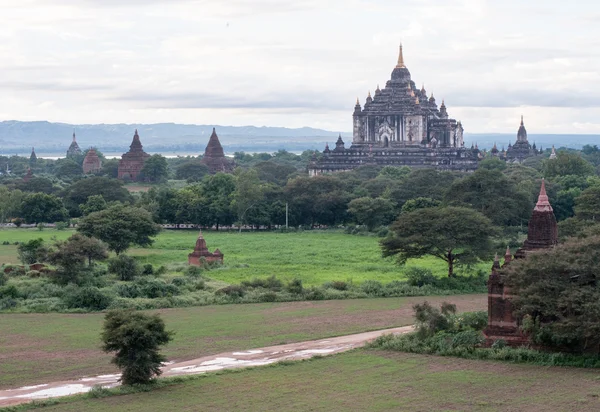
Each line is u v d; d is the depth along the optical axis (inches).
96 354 3782.0
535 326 3609.7
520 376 3304.6
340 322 4451.3
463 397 3043.8
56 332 4232.3
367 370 3437.5
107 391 3149.6
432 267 6496.1
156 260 7071.9
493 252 5831.7
